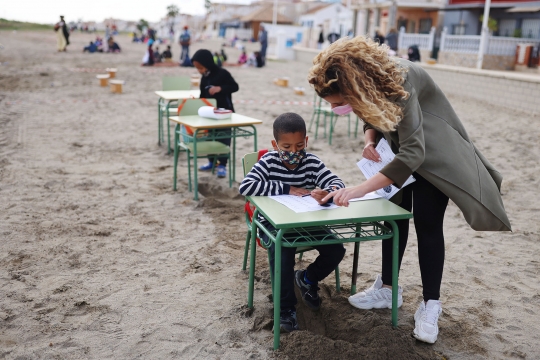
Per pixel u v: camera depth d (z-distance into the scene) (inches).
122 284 147.3
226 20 3174.2
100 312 131.6
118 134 354.9
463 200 109.0
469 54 715.4
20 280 147.2
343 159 304.3
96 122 394.0
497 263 168.7
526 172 282.2
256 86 650.8
